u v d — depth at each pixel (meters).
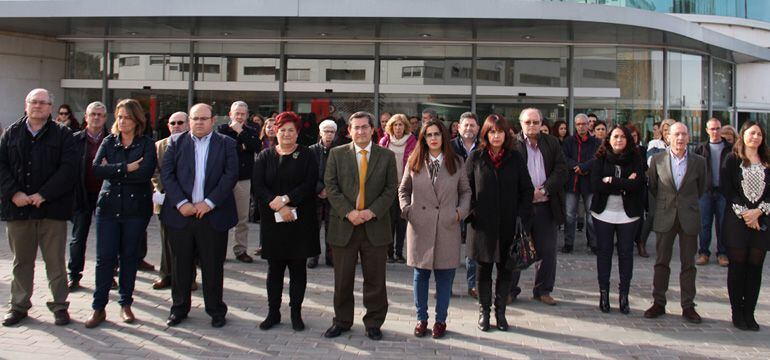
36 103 4.90
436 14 10.28
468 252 5.07
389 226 4.94
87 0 10.69
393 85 12.90
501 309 5.06
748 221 5.05
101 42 13.33
